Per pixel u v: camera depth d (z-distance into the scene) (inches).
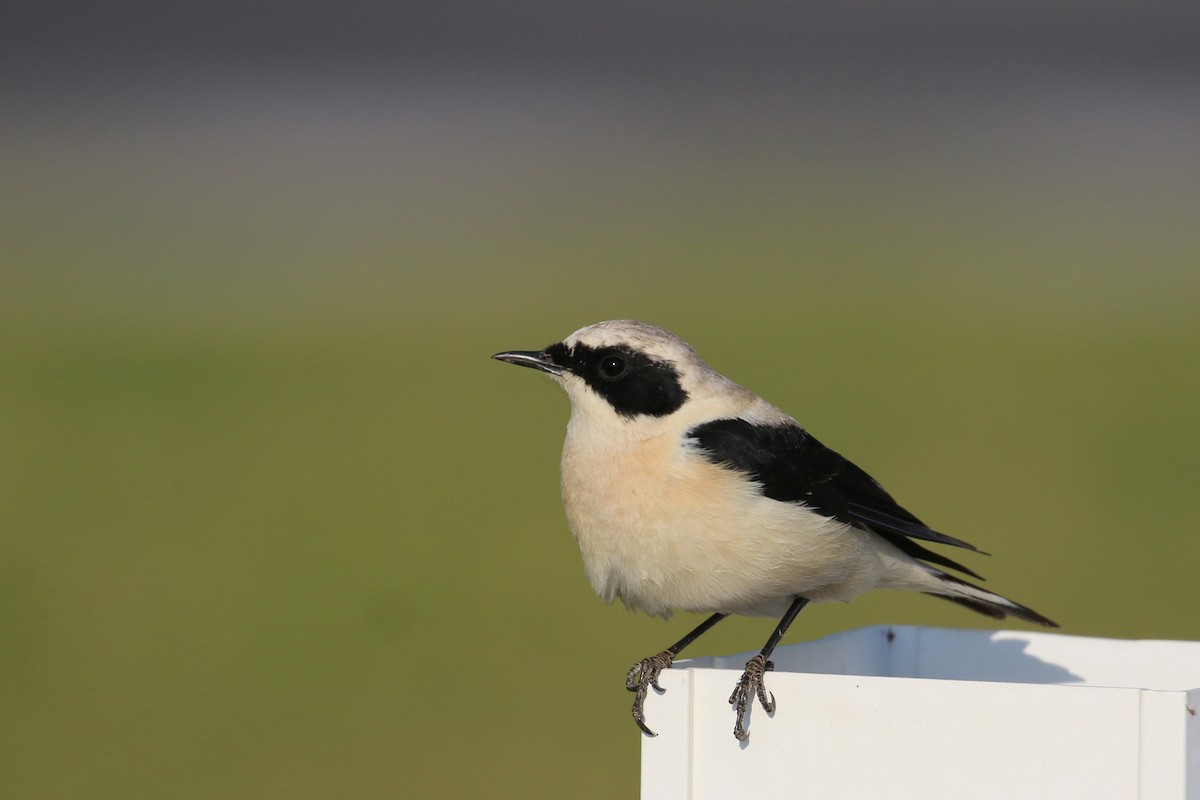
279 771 453.7
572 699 504.1
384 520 686.5
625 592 228.5
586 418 227.8
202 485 745.0
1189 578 579.5
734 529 215.9
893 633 246.4
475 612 576.1
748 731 184.4
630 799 424.2
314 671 528.4
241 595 598.2
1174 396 895.1
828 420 821.9
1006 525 650.8
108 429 857.5
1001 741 169.0
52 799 430.3
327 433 850.1
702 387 227.6
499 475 758.5
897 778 174.7
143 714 499.2
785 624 226.1
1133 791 161.8
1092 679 236.5
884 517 228.5
